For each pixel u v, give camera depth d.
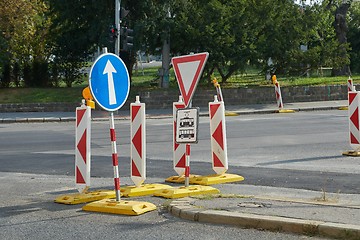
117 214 7.95
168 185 10.01
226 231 6.85
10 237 6.95
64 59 34.16
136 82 37.00
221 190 9.55
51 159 13.88
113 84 8.09
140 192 9.19
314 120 22.66
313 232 6.52
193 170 11.66
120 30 27.14
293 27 32.25
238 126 20.88
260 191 9.45
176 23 30.77
